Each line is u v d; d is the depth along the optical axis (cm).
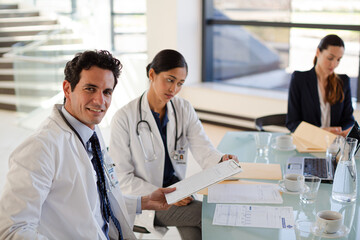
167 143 236
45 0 775
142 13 659
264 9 527
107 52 162
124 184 227
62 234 158
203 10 567
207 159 236
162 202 196
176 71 217
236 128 539
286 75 529
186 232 214
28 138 150
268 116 319
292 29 511
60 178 155
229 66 578
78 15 718
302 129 271
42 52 573
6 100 657
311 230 161
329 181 207
